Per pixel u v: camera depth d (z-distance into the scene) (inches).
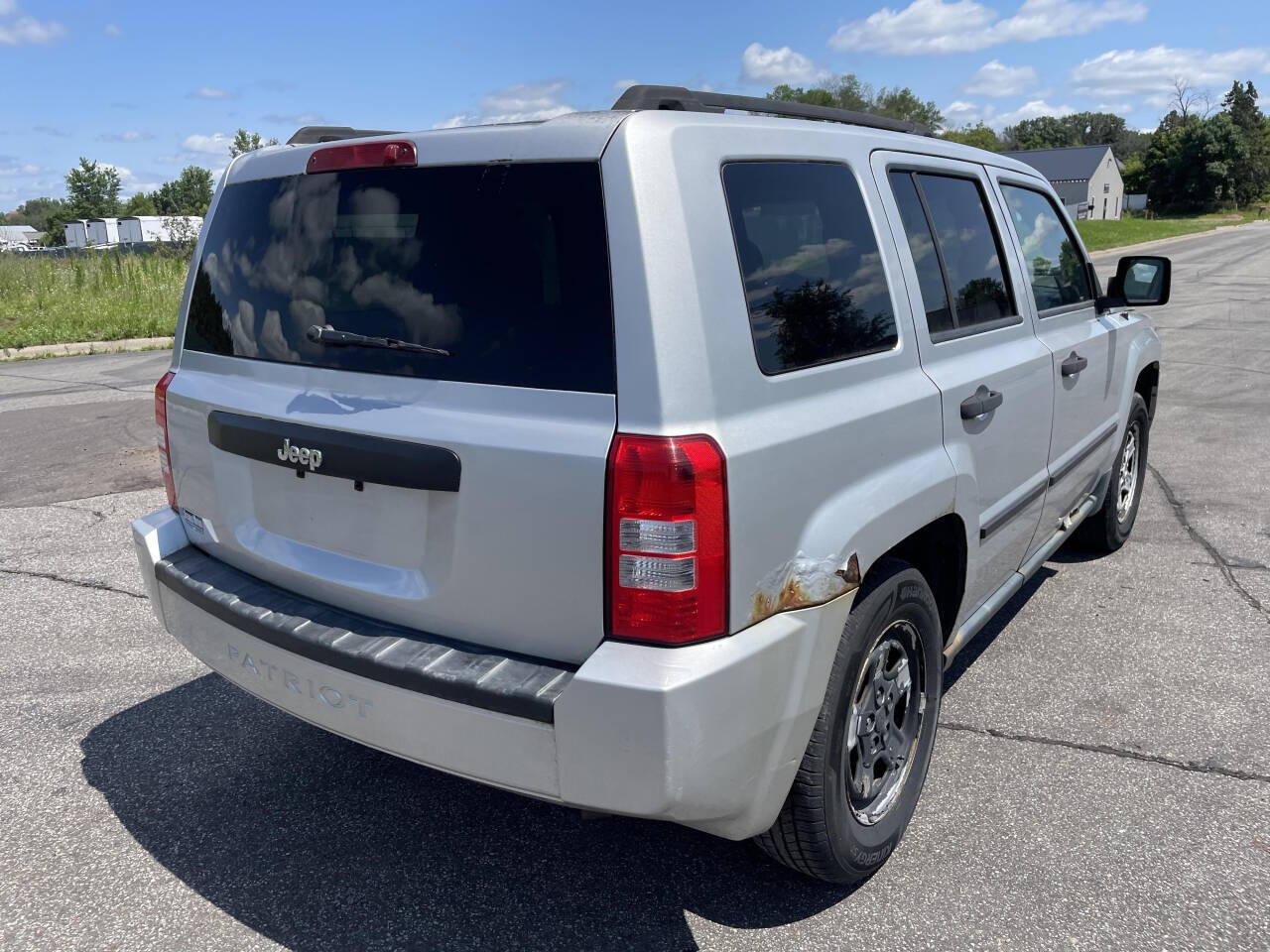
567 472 83.7
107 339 622.2
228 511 114.0
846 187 109.6
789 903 108.0
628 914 106.7
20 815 127.0
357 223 99.9
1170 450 309.1
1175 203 4571.9
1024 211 159.5
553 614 86.9
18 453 320.8
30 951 102.3
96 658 172.1
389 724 93.2
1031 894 108.5
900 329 112.7
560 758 84.4
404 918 106.7
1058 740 140.9
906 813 115.5
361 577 99.3
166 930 105.4
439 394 91.9
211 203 121.5
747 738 87.2
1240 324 634.8
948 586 128.3
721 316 86.7
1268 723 144.5
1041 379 147.6
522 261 88.6
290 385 104.3
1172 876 111.2
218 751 142.6
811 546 93.4
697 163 88.6
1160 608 187.6
